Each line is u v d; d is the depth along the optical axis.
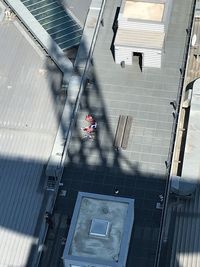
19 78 51.12
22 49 53.38
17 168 45.56
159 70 46.69
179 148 45.38
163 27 45.38
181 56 47.28
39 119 48.12
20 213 43.12
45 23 54.06
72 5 55.06
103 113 44.38
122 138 42.69
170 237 41.44
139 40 45.38
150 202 39.62
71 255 34.44
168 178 40.44
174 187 42.62
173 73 46.41
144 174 40.97
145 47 44.81
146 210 39.34
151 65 46.66
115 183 40.75
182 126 46.66
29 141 46.94
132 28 46.19
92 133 43.22
